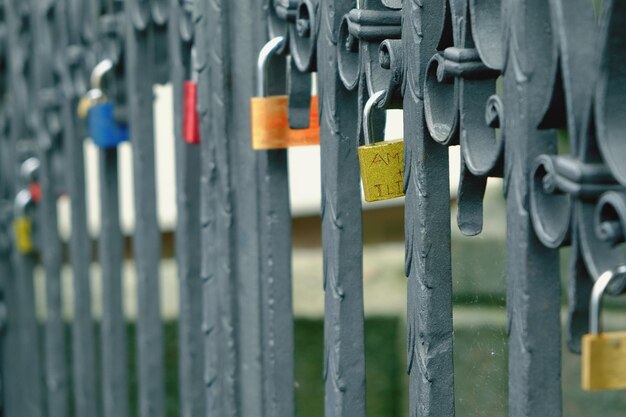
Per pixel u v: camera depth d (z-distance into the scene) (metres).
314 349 6.38
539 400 1.82
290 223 2.76
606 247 1.63
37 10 4.43
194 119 3.02
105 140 3.67
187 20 3.04
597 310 1.57
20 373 5.07
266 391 2.81
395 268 7.17
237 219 2.86
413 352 2.17
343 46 2.32
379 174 2.19
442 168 2.08
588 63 1.64
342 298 2.41
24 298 4.81
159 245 3.50
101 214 3.77
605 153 1.58
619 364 1.56
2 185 5.04
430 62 2.00
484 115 1.93
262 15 2.77
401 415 5.78
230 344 2.90
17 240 4.69
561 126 1.76
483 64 1.89
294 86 2.59
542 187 1.76
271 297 2.76
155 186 3.46
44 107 4.37
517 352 1.83
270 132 2.66
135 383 6.57
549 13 1.75
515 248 1.81
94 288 7.66
